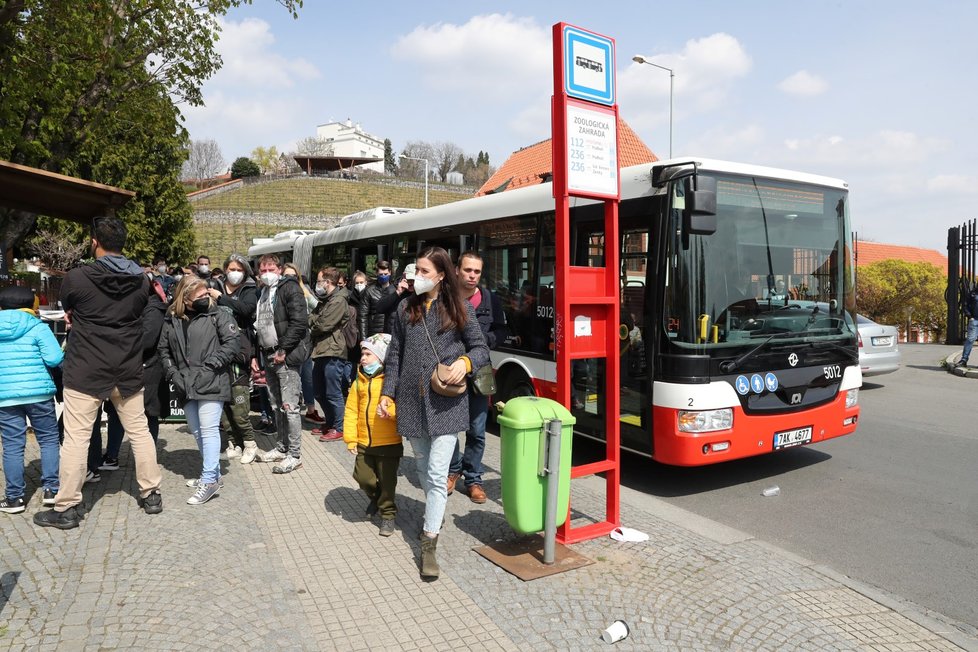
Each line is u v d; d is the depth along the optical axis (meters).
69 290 4.54
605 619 3.57
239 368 6.34
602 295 4.68
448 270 4.07
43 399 4.82
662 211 5.89
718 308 5.80
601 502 5.66
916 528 5.32
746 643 3.39
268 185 74.56
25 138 11.10
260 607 3.59
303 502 5.34
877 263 27.61
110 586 3.76
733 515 5.63
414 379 4.05
